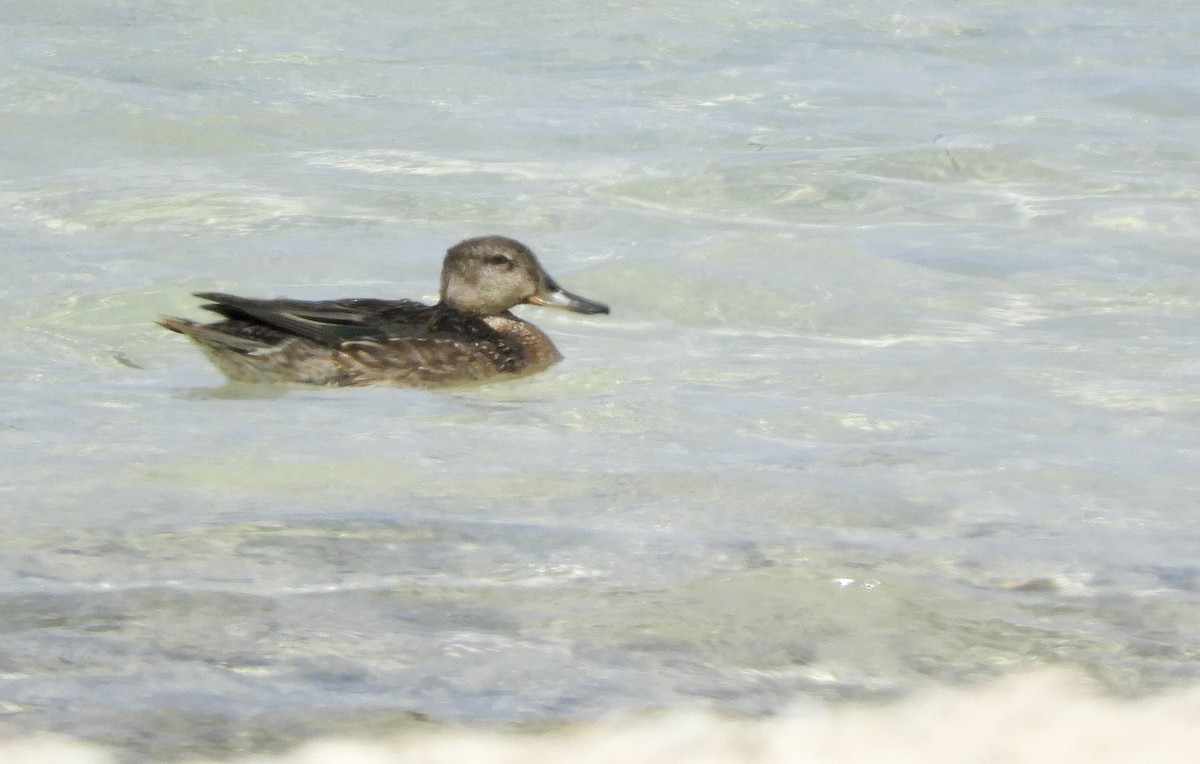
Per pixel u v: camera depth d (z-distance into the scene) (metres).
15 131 23.83
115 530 10.28
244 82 27.14
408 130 24.67
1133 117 25.95
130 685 7.82
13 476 11.48
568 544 10.09
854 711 7.48
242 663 8.14
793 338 16.08
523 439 12.70
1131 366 14.69
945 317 16.64
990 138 24.39
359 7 33.31
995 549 10.05
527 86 27.56
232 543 10.05
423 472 11.73
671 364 15.19
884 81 28.44
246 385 14.55
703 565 9.71
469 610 8.96
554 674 8.07
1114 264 18.48
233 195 21.03
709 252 18.80
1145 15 34.25
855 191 21.84
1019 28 32.91
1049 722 6.80
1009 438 12.55
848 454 12.13
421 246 19.28
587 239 19.64
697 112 26.06
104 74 27.09
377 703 7.65
